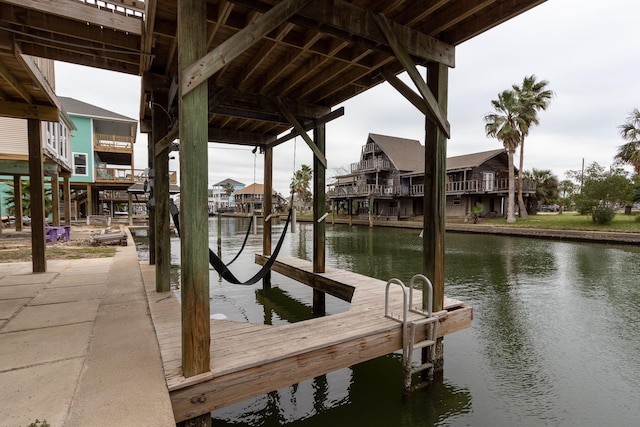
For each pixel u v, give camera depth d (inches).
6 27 128.3
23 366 90.4
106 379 83.8
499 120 813.9
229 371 90.7
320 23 111.2
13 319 130.0
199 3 84.5
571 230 640.4
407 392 130.0
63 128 545.6
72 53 153.3
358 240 676.1
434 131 135.6
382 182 1216.2
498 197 980.6
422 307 145.8
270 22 89.9
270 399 129.2
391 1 112.7
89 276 212.1
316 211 234.8
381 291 182.4
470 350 173.0
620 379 144.5
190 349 85.7
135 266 248.4
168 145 154.4
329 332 119.6
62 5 118.2
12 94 209.3
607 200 698.2
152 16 113.2
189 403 84.9
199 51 84.6
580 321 215.3
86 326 122.6
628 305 247.6
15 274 217.5
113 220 975.6
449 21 119.2
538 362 159.9
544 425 113.6
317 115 218.2
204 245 87.0
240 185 2706.7
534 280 324.8
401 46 119.4
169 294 168.7
